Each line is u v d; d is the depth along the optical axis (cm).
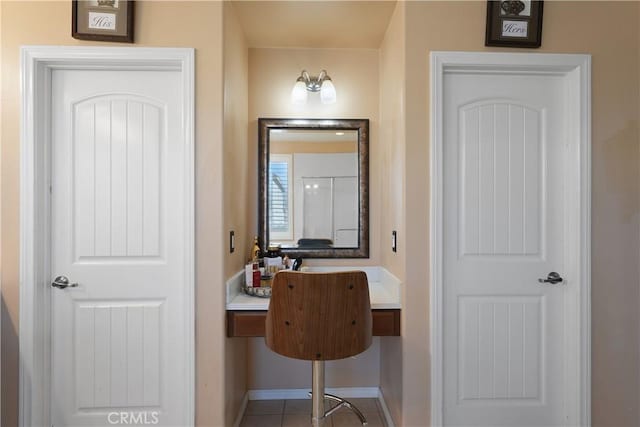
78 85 164
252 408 206
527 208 169
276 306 140
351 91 218
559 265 169
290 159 216
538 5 162
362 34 203
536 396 168
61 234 163
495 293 168
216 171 158
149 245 164
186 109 158
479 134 168
